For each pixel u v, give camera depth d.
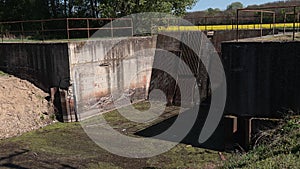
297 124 9.88
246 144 11.26
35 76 17.59
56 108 16.75
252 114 11.30
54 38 26.69
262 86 11.01
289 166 7.61
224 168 9.00
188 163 11.36
